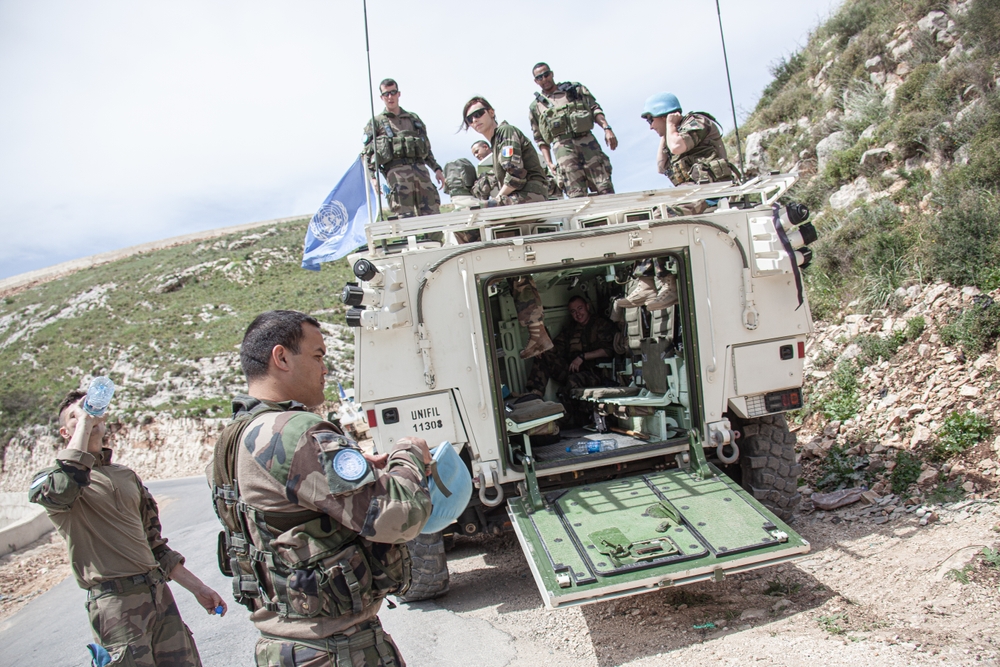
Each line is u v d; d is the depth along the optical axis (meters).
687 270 4.61
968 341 5.91
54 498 2.97
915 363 6.28
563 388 6.38
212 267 51.94
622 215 5.52
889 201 8.83
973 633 2.99
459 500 2.41
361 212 10.00
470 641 4.01
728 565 3.59
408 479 1.97
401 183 7.68
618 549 3.70
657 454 4.68
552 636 3.94
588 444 4.95
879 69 11.58
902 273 7.55
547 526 4.08
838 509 5.06
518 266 4.43
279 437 1.93
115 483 3.22
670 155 6.52
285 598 1.95
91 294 50.66
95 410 3.05
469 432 4.43
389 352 4.38
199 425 27.72
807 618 3.55
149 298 47.25
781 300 4.79
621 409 5.49
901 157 9.50
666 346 5.00
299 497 1.88
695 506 4.14
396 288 4.32
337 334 36.09
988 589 3.37
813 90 13.52
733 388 4.71
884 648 3.00
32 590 8.18
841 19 13.46
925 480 4.91
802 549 3.65
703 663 3.28
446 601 4.73
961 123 8.71
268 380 2.14
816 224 9.88
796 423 6.85
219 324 39.47
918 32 10.98
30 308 51.78
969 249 6.83
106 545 3.15
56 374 36.00
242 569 2.08
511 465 4.49
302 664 1.99
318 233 10.05
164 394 31.20
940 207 7.89
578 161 7.18
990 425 5.02
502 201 6.42
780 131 13.46
